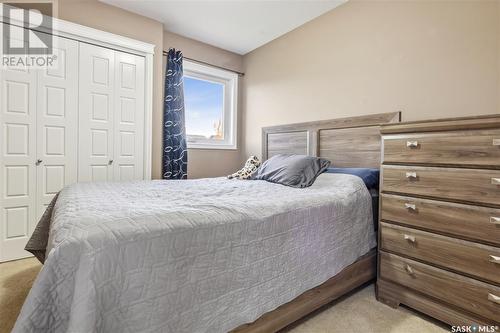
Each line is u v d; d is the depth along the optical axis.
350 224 1.62
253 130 3.62
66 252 0.72
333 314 1.50
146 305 0.81
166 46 3.14
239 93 3.78
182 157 3.20
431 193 1.42
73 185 1.90
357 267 1.67
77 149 2.53
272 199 1.42
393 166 1.59
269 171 2.37
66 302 0.70
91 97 2.58
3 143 2.22
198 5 2.62
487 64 1.67
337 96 2.57
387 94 2.19
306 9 2.64
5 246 2.25
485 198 1.22
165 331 0.84
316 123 2.70
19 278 1.91
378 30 2.25
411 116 2.04
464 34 1.77
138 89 2.83
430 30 1.93
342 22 2.53
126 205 1.17
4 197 2.24
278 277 1.19
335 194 1.64
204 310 0.94
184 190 1.77
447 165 1.35
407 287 1.52
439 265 1.38
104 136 2.66
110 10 2.64
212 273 0.98
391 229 1.60
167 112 3.12
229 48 3.59
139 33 2.81
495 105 1.64
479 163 1.24
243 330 1.09
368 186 1.92
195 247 0.94
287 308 1.26
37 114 2.35
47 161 2.40
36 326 0.67
